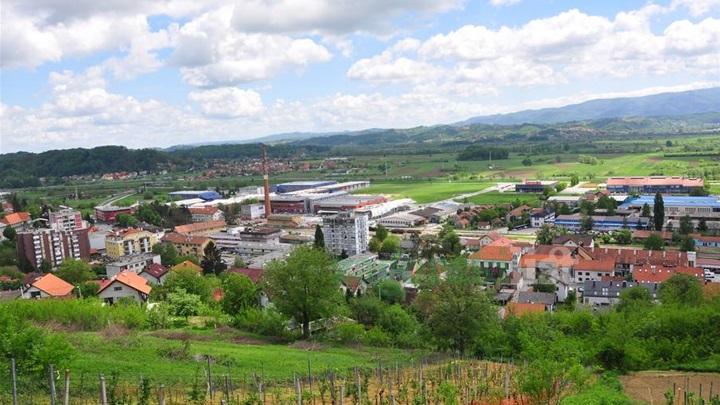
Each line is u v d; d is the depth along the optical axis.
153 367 42.00
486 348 55.28
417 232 190.75
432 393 35.94
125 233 181.00
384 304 83.31
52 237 163.88
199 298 80.31
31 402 29.38
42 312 59.38
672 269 113.12
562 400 33.62
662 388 43.22
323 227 170.62
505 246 134.50
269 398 35.22
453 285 56.53
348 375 39.16
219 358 46.88
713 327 54.50
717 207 181.12
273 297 65.31
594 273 122.38
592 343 52.19
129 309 66.56
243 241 181.62
